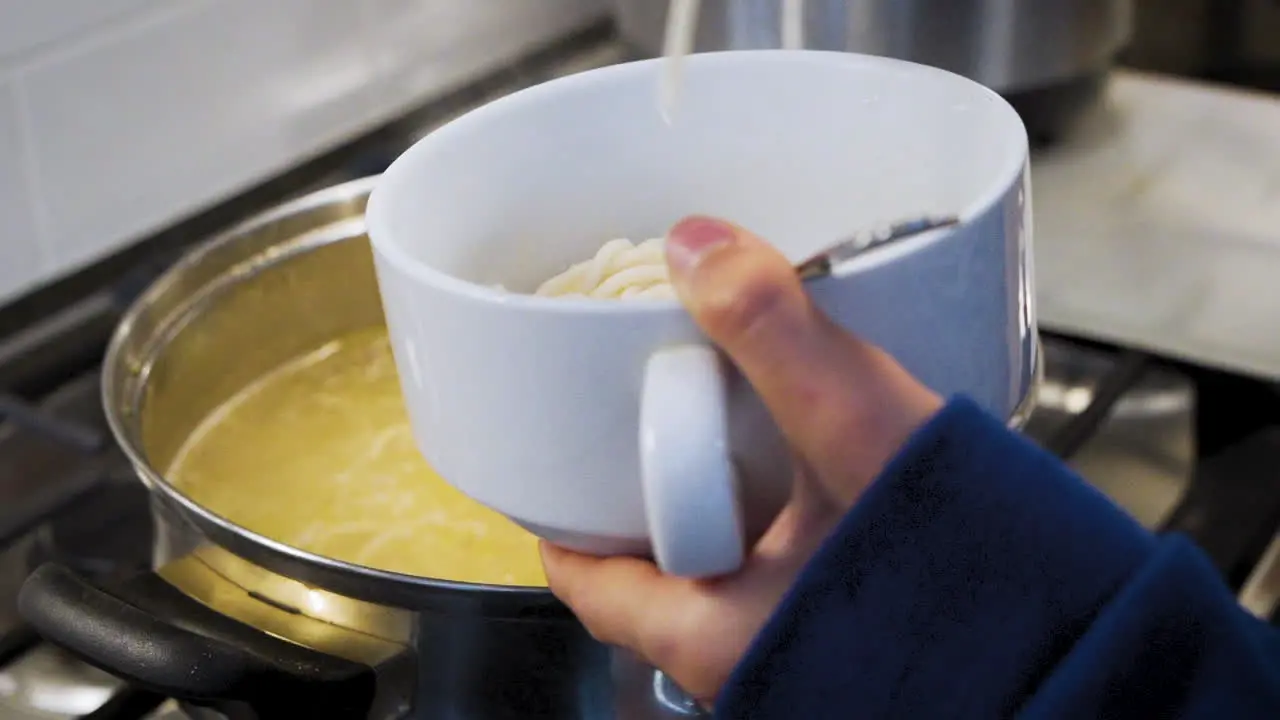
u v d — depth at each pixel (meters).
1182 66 1.31
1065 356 0.72
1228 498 0.63
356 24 1.05
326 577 0.52
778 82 0.51
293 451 0.69
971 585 0.44
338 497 0.66
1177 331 0.77
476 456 0.45
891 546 0.43
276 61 1.00
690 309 0.42
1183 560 0.43
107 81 0.90
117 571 0.63
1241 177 0.95
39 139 0.87
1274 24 1.27
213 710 0.56
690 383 0.41
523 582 0.59
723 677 0.46
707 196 0.53
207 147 0.97
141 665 0.51
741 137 0.52
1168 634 0.43
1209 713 0.43
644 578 0.47
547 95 0.51
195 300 0.70
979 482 0.43
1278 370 0.72
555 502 0.45
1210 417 0.69
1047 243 0.89
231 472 0.68
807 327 0.42
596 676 0.52
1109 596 0.43
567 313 0.42
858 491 0.44
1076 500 0.44
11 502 0.71
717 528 0.41
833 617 0.44
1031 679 0.44
